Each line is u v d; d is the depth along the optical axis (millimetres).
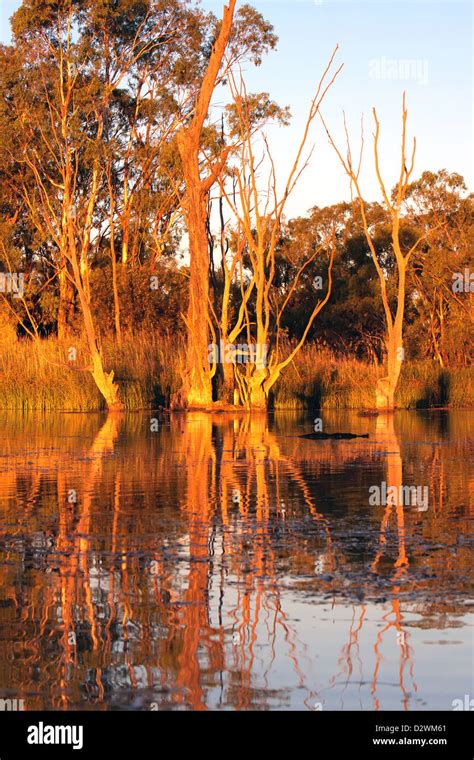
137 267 47406
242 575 6543
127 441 19391
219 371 33688
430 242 58031
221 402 32625
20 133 46719
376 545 7656
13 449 17312
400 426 25219
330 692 4371
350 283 55531
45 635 5176
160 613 5574
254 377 32531
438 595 5961
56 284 52875
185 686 4445
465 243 55625
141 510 9562
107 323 45219
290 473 13289
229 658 4793
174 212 51594
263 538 7953
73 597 5941
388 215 59406
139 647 4965
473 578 6422
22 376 33688
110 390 32938
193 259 32312
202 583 6316
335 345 54656
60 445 18250
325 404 36500
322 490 11281
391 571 6652
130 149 50219
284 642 5027
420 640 5047
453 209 59406
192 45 48281
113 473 13203
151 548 7492
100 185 47625
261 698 4297
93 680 4504
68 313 48688
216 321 33000
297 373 36031
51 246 51000
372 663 4707
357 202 59438
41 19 45312
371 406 35188
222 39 31156
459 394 39438
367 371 37406
